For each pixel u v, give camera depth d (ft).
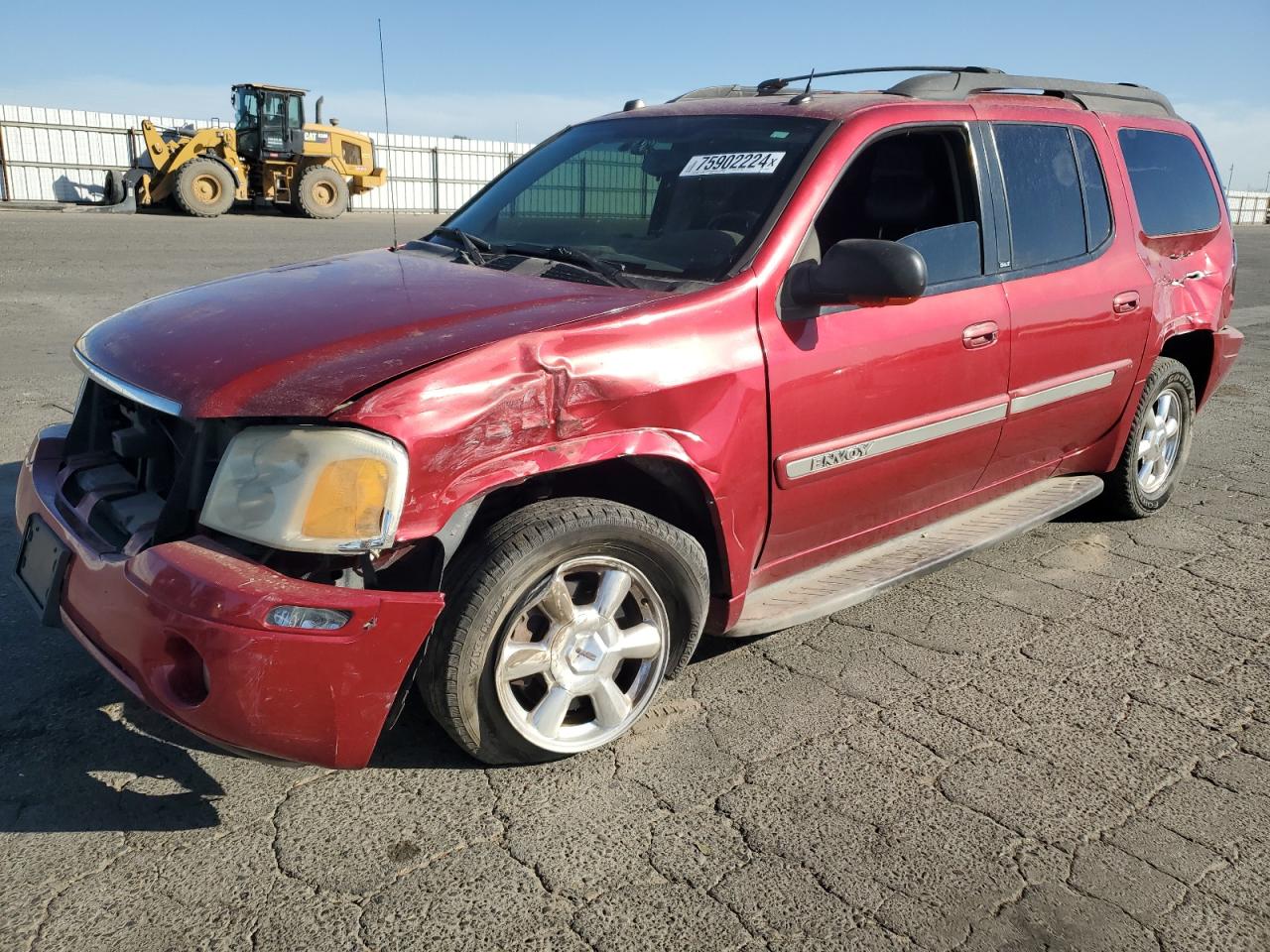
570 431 8.53
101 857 7.98
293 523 7.56
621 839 8.42
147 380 8.61
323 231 70.64
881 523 12.03
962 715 10.58
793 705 10.64
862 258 9.45
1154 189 15.49
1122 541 15.88
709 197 10.99
